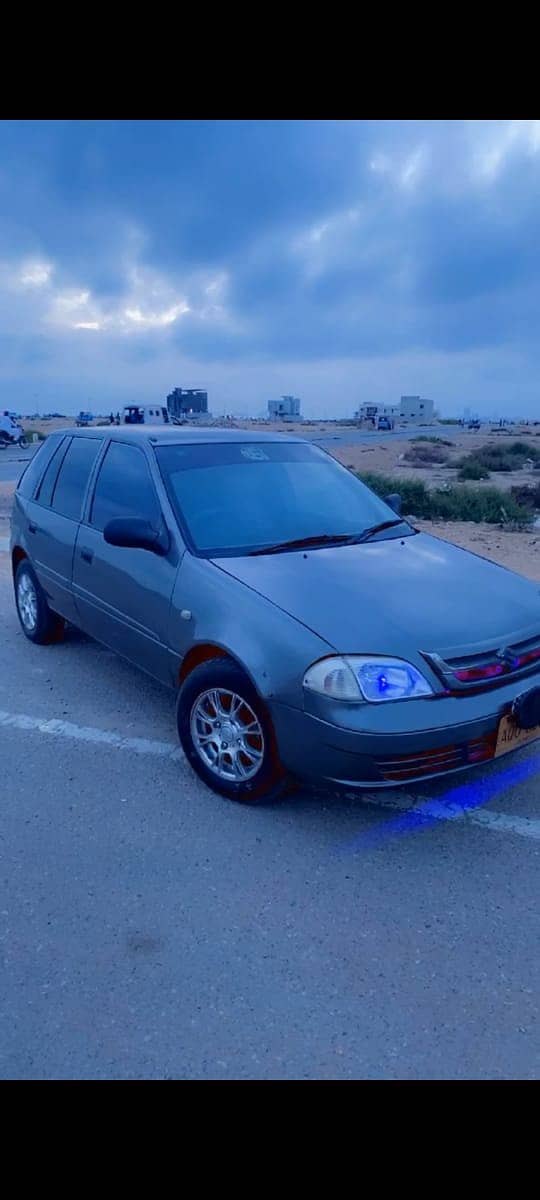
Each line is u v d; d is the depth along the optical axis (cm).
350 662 327
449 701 330
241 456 495
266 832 358
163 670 431
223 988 264
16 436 4666
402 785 330
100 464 526
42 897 312
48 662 589
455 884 322
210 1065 234
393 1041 244
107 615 484
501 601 384
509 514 1455
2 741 453
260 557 412
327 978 270
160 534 430
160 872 328
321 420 15862
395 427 10525
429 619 354
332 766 331
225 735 379
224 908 305
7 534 1220
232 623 365
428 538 486
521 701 344
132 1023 249
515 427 12694
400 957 280
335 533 459
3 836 355
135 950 282
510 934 293
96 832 358
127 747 444
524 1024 252
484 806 383
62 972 271
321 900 311
